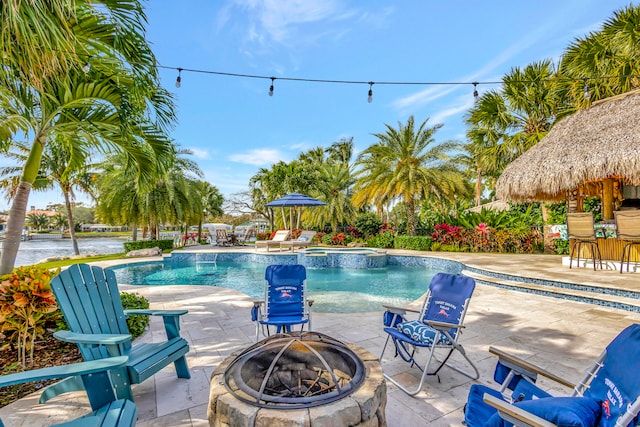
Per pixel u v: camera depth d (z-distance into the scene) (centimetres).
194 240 2428
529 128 1266
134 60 352
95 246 2686
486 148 1422
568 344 371
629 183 876
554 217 1167
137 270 1192
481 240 1325
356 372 192
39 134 396
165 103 425
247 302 596
